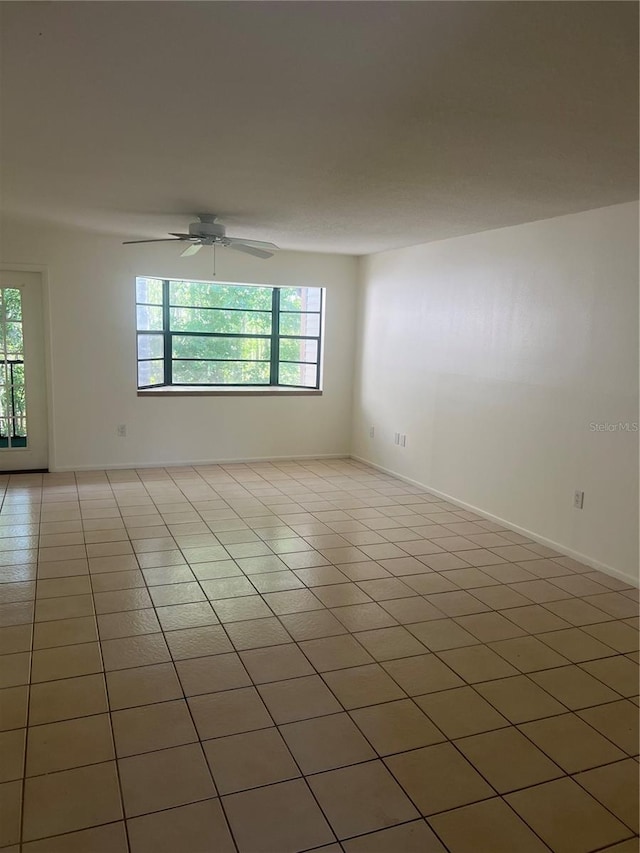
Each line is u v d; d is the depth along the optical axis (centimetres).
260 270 625
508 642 292
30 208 434
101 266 567
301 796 191
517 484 448
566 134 244
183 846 171
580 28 160
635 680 263
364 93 209
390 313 609
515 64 183
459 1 148
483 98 210
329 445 696
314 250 620
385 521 471
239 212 422
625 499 364
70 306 564
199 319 661
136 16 161
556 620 315
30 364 567
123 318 583
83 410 585
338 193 356
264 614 310
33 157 298
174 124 246
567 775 205
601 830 183
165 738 214
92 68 196
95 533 420
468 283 493
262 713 230
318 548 408
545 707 242
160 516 463
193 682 249
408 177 316
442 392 532
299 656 272
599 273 374
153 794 189
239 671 258
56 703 231
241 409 649
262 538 423
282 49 179
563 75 190
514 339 446
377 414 643
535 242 423
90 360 579
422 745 217
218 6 155
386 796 193
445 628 303
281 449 675
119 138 266
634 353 354
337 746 215
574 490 399
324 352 672
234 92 212
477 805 191
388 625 304
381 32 166
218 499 516
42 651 267
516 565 388
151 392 607
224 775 198
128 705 232
